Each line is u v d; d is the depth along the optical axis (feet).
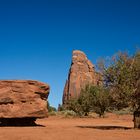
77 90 388.98
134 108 89.97
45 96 95.45
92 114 238.07
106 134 68.44
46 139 57.57
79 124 118.73
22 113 90.33
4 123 93.91
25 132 70.74
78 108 224.94
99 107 188.85
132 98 88.28
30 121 96.68
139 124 89.45
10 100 91.04
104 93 93.56
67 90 402.93
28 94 92.32
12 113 89.76
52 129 80.94
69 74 410.11
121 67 89.81
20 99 91.81
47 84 95.25
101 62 94.07
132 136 64.85
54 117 201.77
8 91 91.66
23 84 92.99
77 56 408.26
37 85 93.86
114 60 92.79
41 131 73.77
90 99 211.61
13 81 92.99
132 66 90.27
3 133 68.03
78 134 67.46
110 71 91.97
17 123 95.14
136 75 89.25
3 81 92.79
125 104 88.69
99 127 96.27
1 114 89.81
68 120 161.68
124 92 87.35
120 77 89.45
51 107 309.01
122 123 131.34
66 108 290.15
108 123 130.52
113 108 93.76
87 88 244.42
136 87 88.48
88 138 59.77
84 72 400.26
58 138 59.21
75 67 401.08
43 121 147.43
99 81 97.14
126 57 92.58
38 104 92.17
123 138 60.85
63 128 86.07
